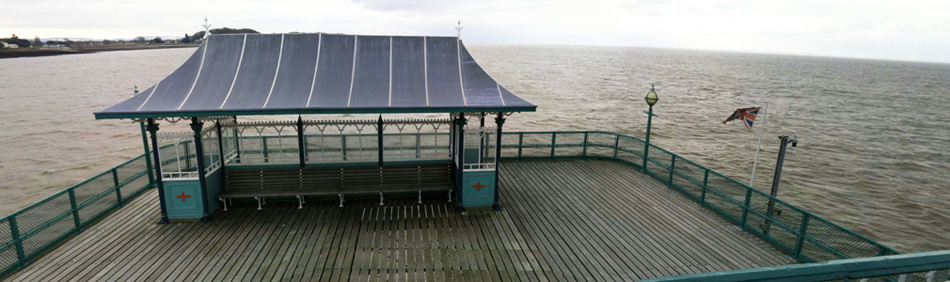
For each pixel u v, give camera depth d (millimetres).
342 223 8648
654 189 11078
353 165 9922
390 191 9383
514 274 6855
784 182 21266
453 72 9242
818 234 7160
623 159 13430
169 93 8141
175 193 8508
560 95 50156
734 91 62531
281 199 9672
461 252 7539
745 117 10469
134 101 7820
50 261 7047
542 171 12461
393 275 6766
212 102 7973
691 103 47000
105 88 54094
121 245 7633
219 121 9164
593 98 48375
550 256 7453
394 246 7715
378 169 9609
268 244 7742
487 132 9047
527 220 8953
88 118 33219
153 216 8891
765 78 97188
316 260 7199
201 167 8422
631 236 8305
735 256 7578
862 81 102938
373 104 8133
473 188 9297
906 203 19203
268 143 10625
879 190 20672
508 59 161250
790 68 165375
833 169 23672
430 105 8156
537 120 34250
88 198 8383
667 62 175250
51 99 43625
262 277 6676
